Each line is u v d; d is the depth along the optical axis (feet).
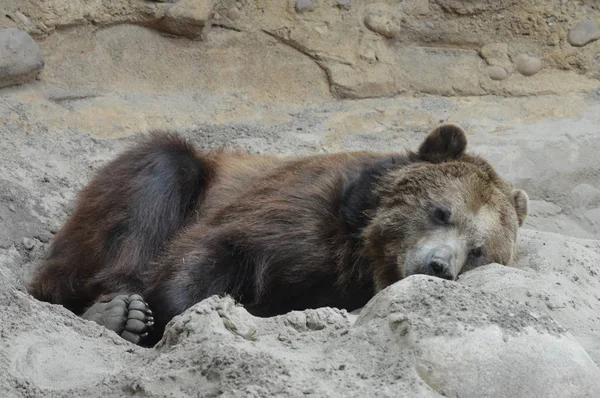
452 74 62.85
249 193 39.73
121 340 28.17
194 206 42.91
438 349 21.98
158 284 37.63
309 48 61.52
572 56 63.72
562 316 30.17
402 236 36.70
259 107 58.95
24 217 46.03
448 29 63.82
